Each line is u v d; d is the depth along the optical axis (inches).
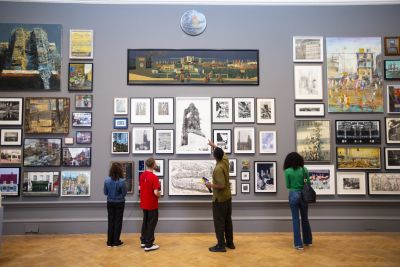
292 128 255.8
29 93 251.1
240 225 248.8
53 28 254.5
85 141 249.6
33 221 243.8
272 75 258.2
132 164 249.1
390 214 251.9
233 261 184.1
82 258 190.4
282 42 259.9
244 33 260.1
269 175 251.3
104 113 252.5
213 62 257.9
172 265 178.1
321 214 251.9
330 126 255.9
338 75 258.5
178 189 248.5
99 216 247.6
